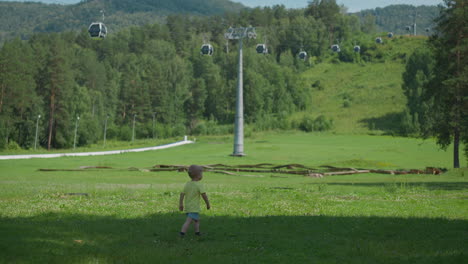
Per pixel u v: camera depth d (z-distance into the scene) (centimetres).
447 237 1084
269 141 11644
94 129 12938
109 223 1226
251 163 5878
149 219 1305
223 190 2294
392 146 9250
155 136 16675
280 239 1043
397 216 1407
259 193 2095
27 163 5200
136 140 15762
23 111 12062
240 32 6831
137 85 17425
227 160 6281
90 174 3941
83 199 1822
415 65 16175
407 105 15400
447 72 5300
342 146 9344
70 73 13138
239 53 6888
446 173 3962
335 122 17250
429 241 1027
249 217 1353
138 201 1766
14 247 861
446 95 5178
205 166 4834
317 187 2562
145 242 986
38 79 13262
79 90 13525
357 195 2059
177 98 19712
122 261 799
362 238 1072
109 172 4225
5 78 11044
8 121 11062
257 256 870
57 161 5656
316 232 1134
